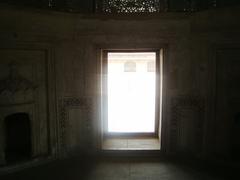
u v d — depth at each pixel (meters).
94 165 4.74
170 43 4.82
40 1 4.47
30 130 4.68
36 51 4.59
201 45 4.69
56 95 4.84
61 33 4.74
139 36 4.83
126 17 4.77
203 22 4.60
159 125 5.43
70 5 4.72
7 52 4.30
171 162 4.83
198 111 4.83
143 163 4.81
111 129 5.81
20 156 4.78
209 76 4.67
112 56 8.32
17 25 4.31
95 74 4.95
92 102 5.02
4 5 4.06
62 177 4.29
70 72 4.88
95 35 4.85
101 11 4.80
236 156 4.65
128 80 8.36
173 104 4.95
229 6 4.29
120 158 5.04
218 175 4.31
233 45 4.41
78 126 5.05
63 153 5.00
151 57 8.29
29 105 4.58
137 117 6.81
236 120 4.70
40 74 4.68
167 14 4.70
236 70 4.45
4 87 4.30
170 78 4.89
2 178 4.25
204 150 4.86
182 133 4.99
